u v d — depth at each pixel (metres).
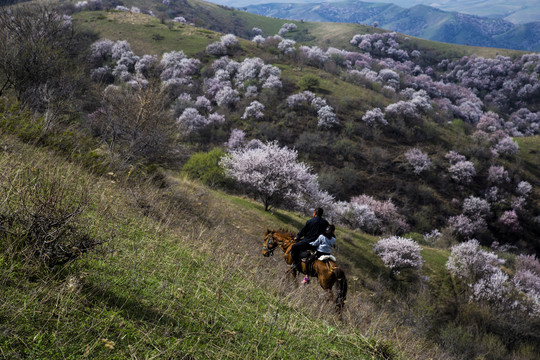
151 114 14.64
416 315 15.00
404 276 23.62
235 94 64.56
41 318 2.99
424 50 153.25
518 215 50.91
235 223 16.95
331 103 64.56
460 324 19.14
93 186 7.39
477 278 24.52
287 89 69.06
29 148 8.26
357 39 155.25
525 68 126.25
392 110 63.38
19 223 3.93
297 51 89.00
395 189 51.22
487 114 92.06
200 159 28.02
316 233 7.16
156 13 159.00
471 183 54.50
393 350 5.19
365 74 92.00
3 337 2.64
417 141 60.56
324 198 29.59
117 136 14.23
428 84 105.38
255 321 4.59
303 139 55.75
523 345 19.25
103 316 3.33
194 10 186.88
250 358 3.65
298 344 4.39
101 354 2.86
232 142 52.84
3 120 9.62
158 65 74.62
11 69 15.73
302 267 7.23
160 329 3.50
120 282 4.12
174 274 5.09
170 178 17.03
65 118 13.67
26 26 18.91
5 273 3.31
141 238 6.12
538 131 100.44
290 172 23.75
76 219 4.48
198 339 3.50
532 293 24.66
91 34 83.19
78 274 3.78
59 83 16.42
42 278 3.51
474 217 48.53
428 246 35.16
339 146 55.50
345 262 21.50
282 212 25.75
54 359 2.64
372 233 36.41
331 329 5.12
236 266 6.89
